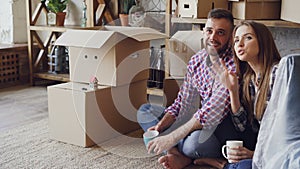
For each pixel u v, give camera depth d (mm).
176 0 3199
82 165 2102
